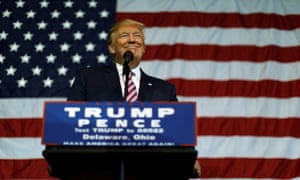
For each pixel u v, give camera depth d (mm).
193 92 4691
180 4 5109
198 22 5023
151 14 5062
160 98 2697
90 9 5121
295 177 4391
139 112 2010
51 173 2057
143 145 1973
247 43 4922
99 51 4910
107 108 2018
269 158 4461
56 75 4809
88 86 2670
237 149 4488
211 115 4609
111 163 1929
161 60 4832
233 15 5062
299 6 5121
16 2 5156
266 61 4844
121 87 2707
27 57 4883
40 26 5043
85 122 1995
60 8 5137
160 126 1999
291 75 4785
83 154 1873
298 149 4488
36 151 4516
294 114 4617
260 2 5133
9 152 4496
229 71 4797
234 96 4688
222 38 4949
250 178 4398
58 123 1990
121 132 1988
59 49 4922
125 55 2527
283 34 4977
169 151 1872
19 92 4723
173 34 4957
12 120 4613
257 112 4629
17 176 4426
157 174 2014
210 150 4480
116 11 5094
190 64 4812
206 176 4402
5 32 5000
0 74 4793
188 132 1986
